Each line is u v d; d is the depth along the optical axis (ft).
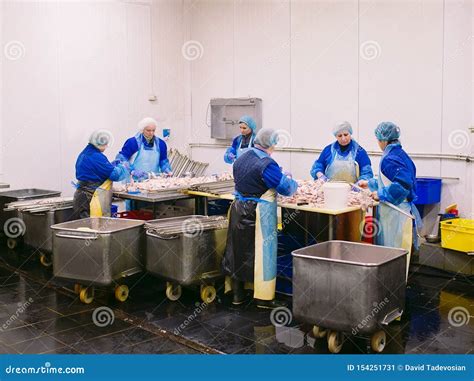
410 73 17.72
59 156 20.99
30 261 17.47
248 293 14.30
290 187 12.50
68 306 13.50
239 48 22.75
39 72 20.25
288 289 14.26
